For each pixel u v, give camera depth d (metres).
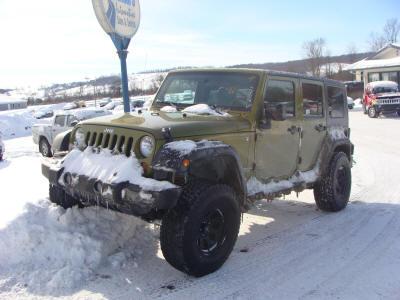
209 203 4.08
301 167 5.96
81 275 4.08
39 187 7.74
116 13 6.85
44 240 4.41
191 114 4.84
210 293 3.94
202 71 5.59
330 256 4.87
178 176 4.01
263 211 6.70
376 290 4.03
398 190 8.01
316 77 6.24
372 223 6.09
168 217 4.02
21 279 4.01
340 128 6.88
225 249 4.37
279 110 5.03
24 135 25.53
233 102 5.11
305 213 6.61
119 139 4.29
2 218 5.37
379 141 15.38
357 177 9.22
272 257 4.82
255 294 3.95
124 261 4.46
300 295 3.94
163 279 4.19
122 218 5.11
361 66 40.00
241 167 4.44
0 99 64.44
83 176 4.24
